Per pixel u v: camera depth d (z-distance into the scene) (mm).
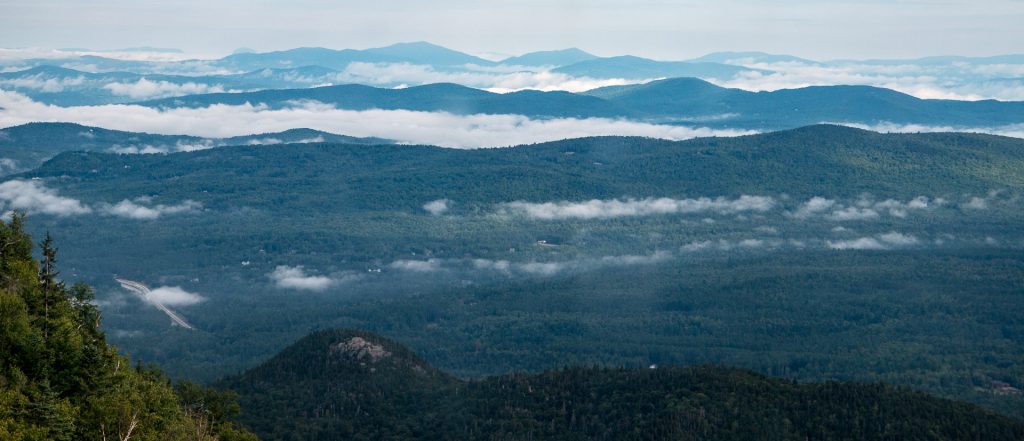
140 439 180500
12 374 180375
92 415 180000
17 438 162000
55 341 193125
